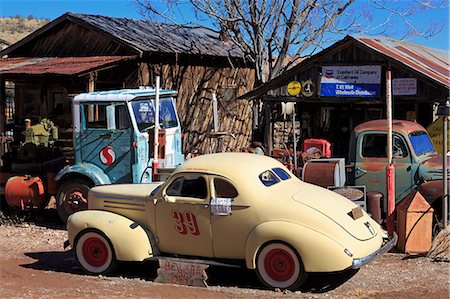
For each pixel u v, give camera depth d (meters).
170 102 13.27
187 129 23.31
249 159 8.88
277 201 8.16
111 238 8.94
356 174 11.41
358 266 7.80
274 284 8.04
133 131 12.12
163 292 7.96
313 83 16.62
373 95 15.76
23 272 9.37
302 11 21.97
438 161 11.06
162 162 12.46
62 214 12.76
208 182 8.52
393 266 9.42
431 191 10.62
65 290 8.07
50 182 13.14
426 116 17.39
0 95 20.88
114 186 9.74
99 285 8.40
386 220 10.75
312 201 8.20
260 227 8.05
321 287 8.34
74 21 22.20
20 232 12.68
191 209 8.59
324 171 11.04
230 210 8.32
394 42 18.77
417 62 16.12
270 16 22.34
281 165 9.18
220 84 24.66
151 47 21.23
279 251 7.98
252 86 26.03
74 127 12.57
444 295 7.79
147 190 9.24
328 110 19.23
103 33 21.52
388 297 7.73
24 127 21.64
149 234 8.95
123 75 21.36
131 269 9.62
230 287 8.41
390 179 10.58
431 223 10.24
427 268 9.23
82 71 18.14
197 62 23.55
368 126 11.41
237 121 25.42
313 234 7.81
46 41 23.27
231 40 24.20
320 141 14.84
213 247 8.52
